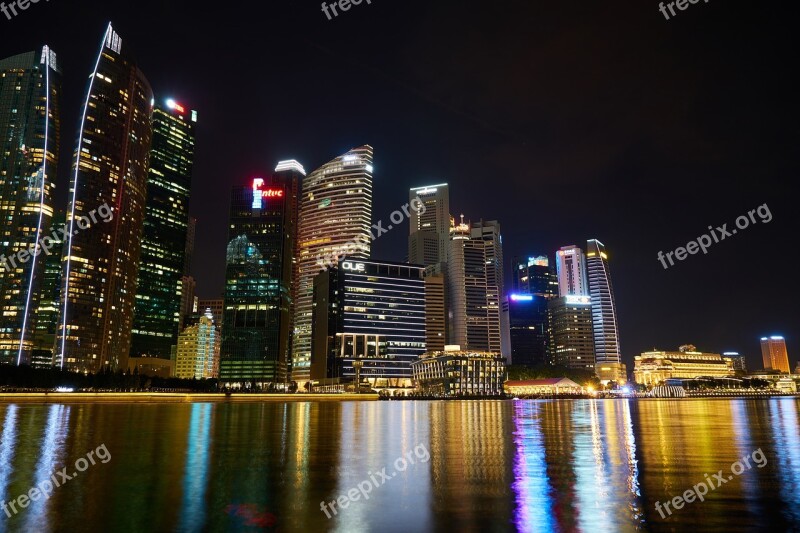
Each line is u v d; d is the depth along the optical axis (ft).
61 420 298.97
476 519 82.38
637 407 564.30
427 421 309.01
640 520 81.51
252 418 336.08
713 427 251.19
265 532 75.97
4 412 391.65
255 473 121.19
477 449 164.55
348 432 227.61
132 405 585.63
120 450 160.66
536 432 225.76
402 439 196.75
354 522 81.00
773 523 79.77
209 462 137.80
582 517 83.15
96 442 182.70
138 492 100.48
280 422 296.10
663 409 501.56
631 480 111.55
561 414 394.93
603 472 121.29
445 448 167.32
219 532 75.77
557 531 76.13
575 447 169.07
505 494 98.94
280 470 125.49
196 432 224.12
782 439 191.62
